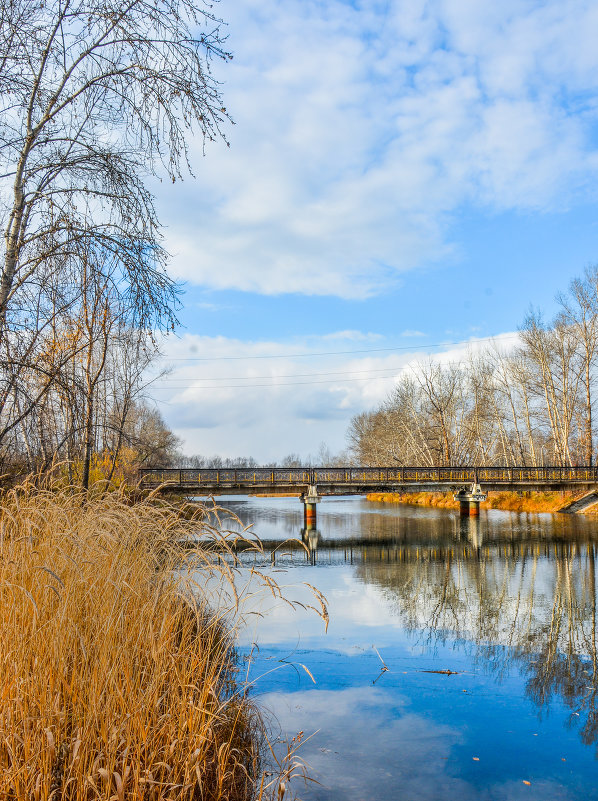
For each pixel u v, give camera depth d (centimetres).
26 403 598
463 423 4403
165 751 316
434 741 444
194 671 399
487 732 460
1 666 301
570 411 3569
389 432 5288
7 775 270
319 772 391
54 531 389
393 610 901
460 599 988
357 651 675
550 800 361
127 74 604
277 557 1565
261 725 454
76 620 355
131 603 396
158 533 454
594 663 636
